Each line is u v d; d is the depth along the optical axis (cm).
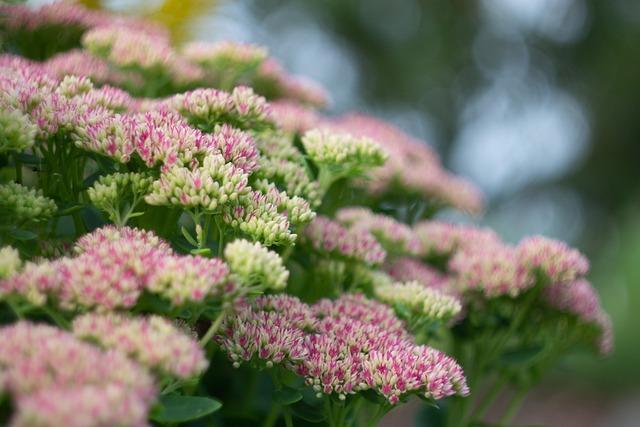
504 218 470
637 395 317
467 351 94
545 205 502
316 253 83
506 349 91
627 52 506
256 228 74
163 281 68
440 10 485
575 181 507
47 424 59
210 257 74
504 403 281
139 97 88
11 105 73
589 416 295
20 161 75
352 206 96
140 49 86
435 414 93
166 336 66
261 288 71
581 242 507
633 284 356
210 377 86
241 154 75
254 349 73
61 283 68
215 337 74
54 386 62
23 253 74
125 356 65
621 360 325
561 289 90
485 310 90
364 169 83
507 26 496
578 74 507
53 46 92
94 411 60
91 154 76
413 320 82
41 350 63
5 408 64
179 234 78
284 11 425
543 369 94
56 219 78
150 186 74
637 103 508
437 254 96
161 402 69
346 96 462
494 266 88
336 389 73
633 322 338
